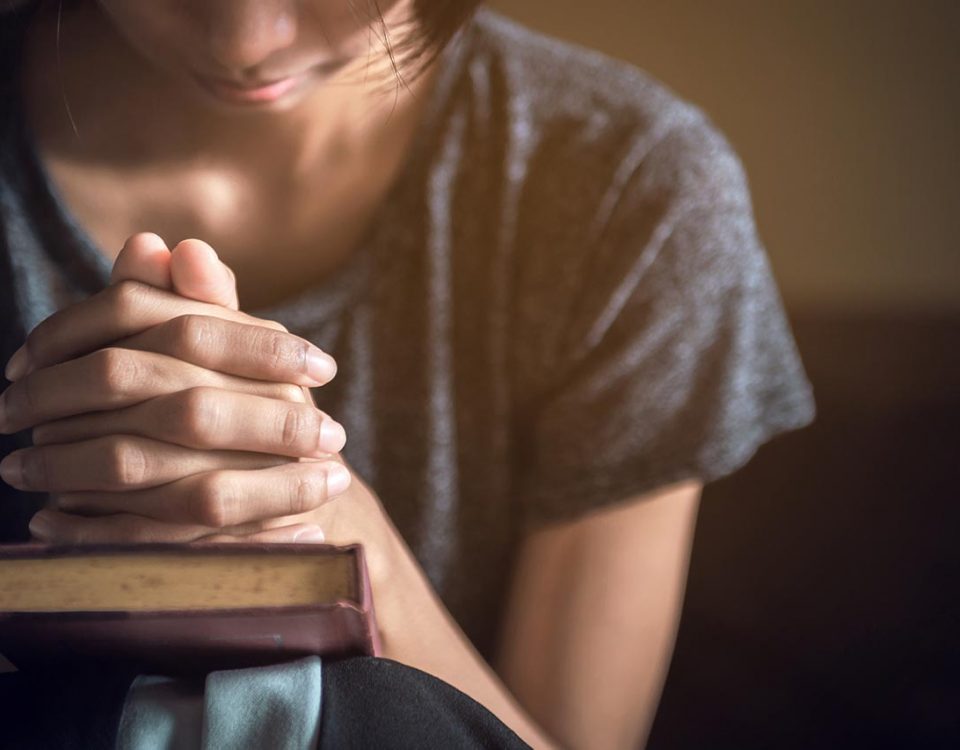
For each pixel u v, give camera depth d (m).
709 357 0.98
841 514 1.88
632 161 0.94
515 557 1.01
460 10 0.81
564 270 0.95
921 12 2.36
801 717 1.54
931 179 2.39
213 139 0.88
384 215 0.92
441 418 0.96
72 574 0.61
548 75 0.94
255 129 0.88
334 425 0.71
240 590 0.61
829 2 2.38
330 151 0.89
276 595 0.61
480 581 1.03
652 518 0.98
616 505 0.97
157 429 0.69
